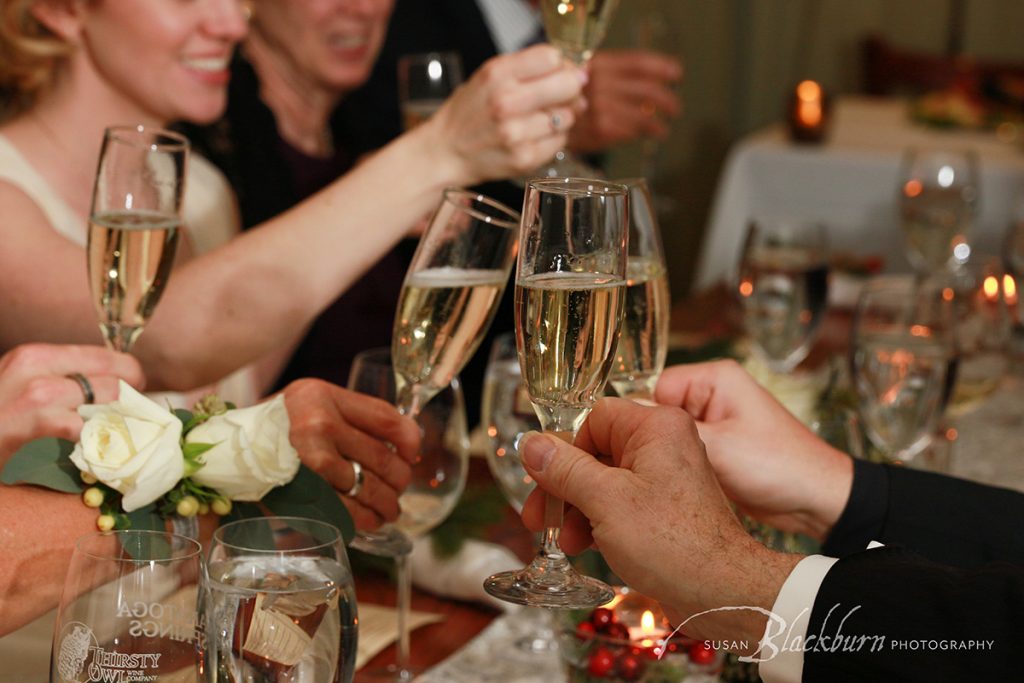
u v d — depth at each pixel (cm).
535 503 102
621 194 94
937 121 466
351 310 279
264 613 91
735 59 717
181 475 101
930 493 133
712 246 420
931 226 300
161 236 139
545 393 97
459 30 346
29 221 185
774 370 230
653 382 127
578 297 92
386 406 127
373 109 332
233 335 166
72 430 127
